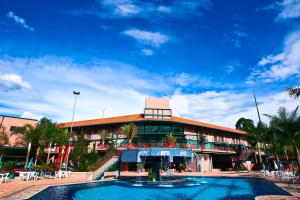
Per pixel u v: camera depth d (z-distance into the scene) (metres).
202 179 28.81
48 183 20.88
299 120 26.94
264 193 16.81
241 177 29.62
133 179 26.42
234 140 57.97
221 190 19.77
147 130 44.19
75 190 18.53
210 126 50.75
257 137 46.69
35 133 36.06
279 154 49.00
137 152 27.06
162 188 20.77
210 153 47.12
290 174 26.95
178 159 29.30
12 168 29.45
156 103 45.94
